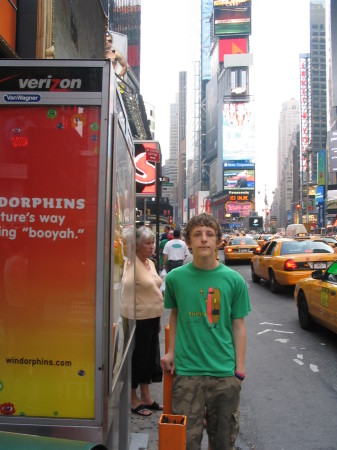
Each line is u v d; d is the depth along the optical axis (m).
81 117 2.42
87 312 2.37
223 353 2.82
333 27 105.19
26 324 2.38
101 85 2.41
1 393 2.37
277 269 12.82
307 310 8.44
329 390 5.40
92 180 2.40
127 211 3.42
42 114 2.42
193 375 2.79
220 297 2.85
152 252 4.79
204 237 2.86
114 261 2.54
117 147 2.62
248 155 172.50
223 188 171.75
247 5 191.50
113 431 2.62
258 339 7.94
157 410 4.84
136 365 4.72
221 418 2.78
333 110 127.19
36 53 9.41
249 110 174.38
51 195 2.40
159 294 4.77
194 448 2.68
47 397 2.36
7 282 2.39
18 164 2.42
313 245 13.45
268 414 4.74
